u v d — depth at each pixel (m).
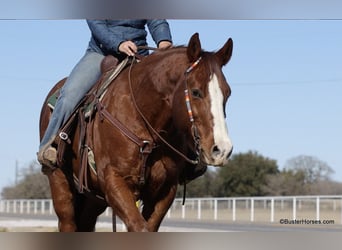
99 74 9.93
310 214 45.22
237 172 82.56
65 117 9.80
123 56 9.91
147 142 8.58
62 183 10.36
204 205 57.56
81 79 9.81
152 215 9.05
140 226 8.28
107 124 8.84
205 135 7.61
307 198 46.03
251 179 82.44
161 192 9.04
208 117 7.64
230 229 36.69
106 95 9.13
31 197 100.69
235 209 52.03
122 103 8.83
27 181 102.69
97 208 10.76
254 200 51.53
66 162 9.99
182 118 7.96
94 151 9.09
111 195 8.61
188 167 9.55
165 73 8.45
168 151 8.73
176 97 8.12
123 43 9.45
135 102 8.71
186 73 8.03
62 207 10.41
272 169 84.69
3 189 104.25
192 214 57.94
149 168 8.71
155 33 9.90
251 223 45.44
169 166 8.79
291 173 86.75
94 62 9.97
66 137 9.67
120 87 8.98
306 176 90.12
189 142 8.08
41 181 101.75
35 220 56.59
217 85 7.77
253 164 83.44
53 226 46.09
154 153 8.71
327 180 88.31
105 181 8.77
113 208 8.65
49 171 10.46
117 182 8.63
